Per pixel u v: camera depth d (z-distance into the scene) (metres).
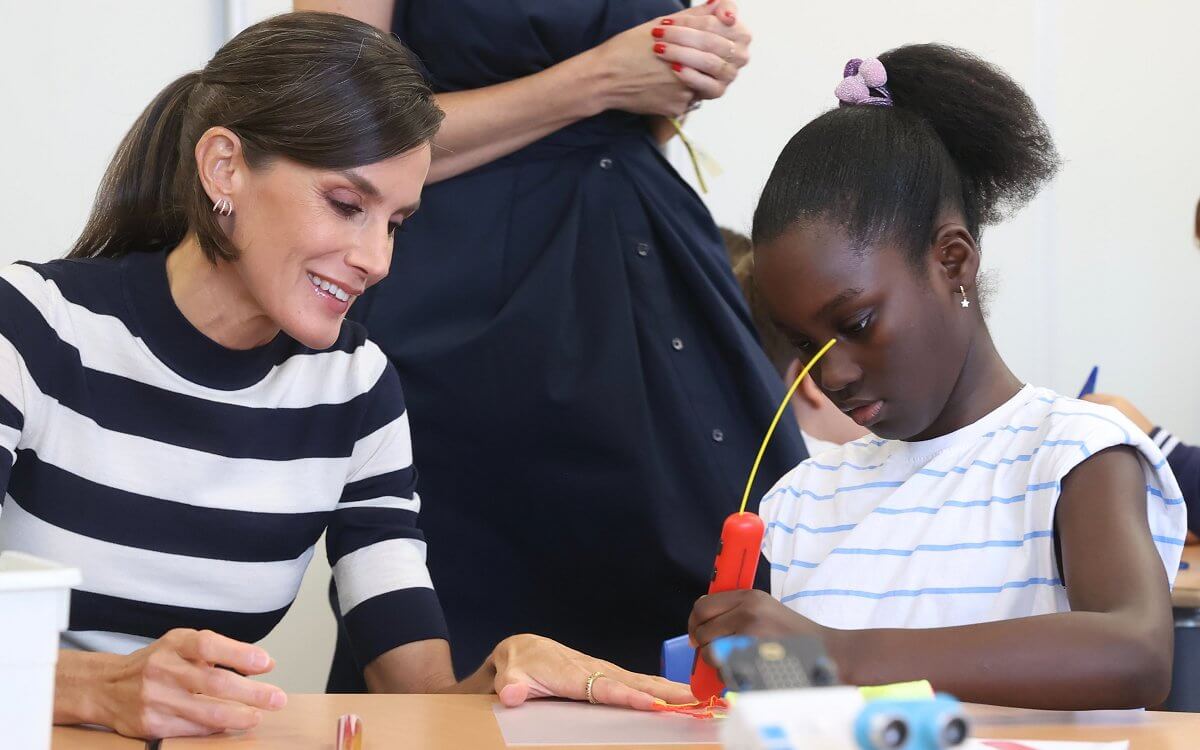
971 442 1.20
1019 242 2.90
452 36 1.65
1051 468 1.08
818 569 1.21
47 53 2.29
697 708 0.95
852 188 1.15
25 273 1.16
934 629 0.90
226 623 1.26
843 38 2.82
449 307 1.61
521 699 0.97
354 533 1.35
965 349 1.18
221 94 1.15
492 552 1.65
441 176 1.63
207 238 1.15
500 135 1.63
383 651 1.28
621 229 1.65
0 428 1.09
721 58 1.63
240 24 2.39
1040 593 1.09
